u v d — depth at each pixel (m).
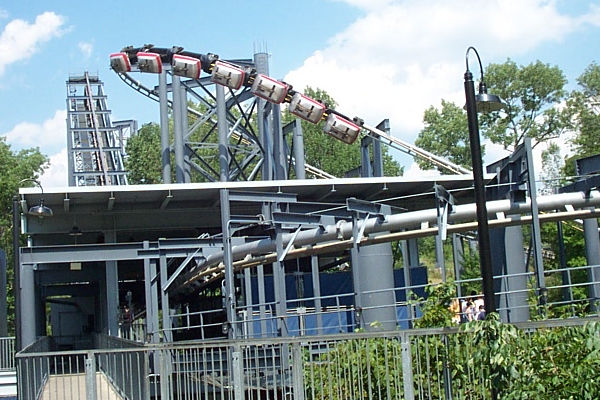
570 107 90.06
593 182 28.66
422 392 13.05
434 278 80.38
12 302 78.50
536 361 12.04
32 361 18.75
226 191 30.62
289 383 15.59
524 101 92.94
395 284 41.66
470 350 12.71
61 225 43.09
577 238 52.41
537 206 26.75
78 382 17.03
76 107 89.50
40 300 51.84
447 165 50.34
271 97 44.66
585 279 48.81
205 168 102.69
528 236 77.50
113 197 39.69
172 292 43.75
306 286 41.41
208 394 16.89
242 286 39.12
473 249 56.16
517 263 31.59
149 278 33.97
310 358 14.18
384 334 13.45
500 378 12.14
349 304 41.34
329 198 44.88
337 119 44.78
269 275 40.91
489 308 13.23
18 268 26.53
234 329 28.75
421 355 13.45
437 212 27.39
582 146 84.62
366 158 50.03
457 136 97.94
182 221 44.12
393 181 41.72
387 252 32.84
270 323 35.81
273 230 29.44
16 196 26.84
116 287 40.75
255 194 31.61
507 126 93.44
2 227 79.12
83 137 88.00
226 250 30.08
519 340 12.16
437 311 17.34
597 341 11.55
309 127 102.69
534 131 92.06
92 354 16.95
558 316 23.59
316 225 29.33
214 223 44.31
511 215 28.97
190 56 47.03
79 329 59.44
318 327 29.56
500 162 32.75
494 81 92.88
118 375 19.55
